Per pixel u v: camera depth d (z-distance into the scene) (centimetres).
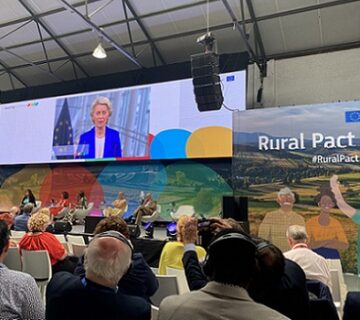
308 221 611
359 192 582
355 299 135
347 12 729
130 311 128
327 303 165
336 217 593
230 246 107
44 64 1053
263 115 669
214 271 108
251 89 872
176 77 943
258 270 137
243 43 855
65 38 941
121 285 177
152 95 900
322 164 614
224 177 854
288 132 646
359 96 770
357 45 782
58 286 135
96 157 959
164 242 381
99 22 870
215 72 623
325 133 619
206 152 824
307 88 821
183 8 805
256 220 647
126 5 821
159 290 238
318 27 775
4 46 992
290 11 755
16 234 470
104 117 959
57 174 1080
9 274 142
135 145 912
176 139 861
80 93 1005
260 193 653
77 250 374
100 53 746
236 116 691
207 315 102
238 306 102
